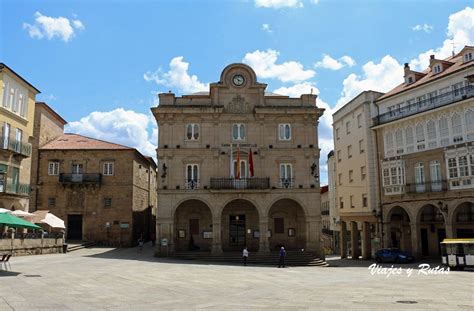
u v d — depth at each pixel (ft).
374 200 154.61
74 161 164.76
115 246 160.45
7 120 125.18
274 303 49.34
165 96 135.23
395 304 47.47
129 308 46.91
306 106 137.39
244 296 56.29
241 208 137.08
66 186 162.71
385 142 152.87
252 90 137.39
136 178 172.76
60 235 130.72
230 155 133.28
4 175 123.85
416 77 151.94
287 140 135.85
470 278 79.25
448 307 45.34
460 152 123.65
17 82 132.05
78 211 162.40
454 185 124.98
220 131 134.51
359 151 165.48
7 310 43.65
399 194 142.92
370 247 160.45
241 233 136.46
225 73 137.28
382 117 154.20
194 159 132.46
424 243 149.69
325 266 119.96
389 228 149.79
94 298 52.95
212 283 71.46
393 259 135.23
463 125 124.47
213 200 130.11
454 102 125.18
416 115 138.00
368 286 65.82
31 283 63.36
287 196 131.75
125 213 162.81
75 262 101.35
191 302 51.24
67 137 182.39
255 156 134.10
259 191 129.80
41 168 163.32
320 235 130.62
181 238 134.31
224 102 136.36
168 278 77.15
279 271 97.50
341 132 182.80
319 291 59.82
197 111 133.59
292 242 135.85
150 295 56.80
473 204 131.44
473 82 122.42
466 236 132.05
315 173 133.69
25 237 112.88
